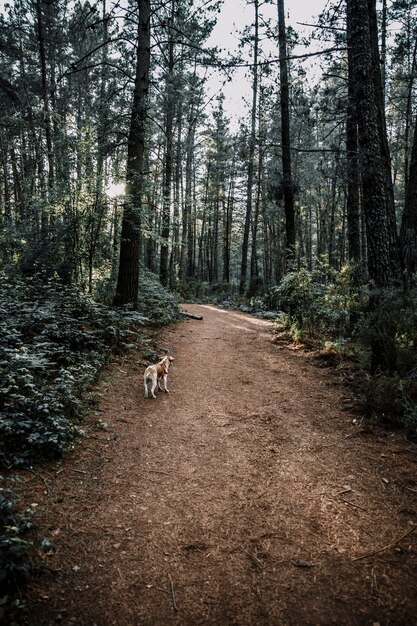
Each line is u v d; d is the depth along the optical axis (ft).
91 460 16.40
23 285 33.50
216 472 16.17
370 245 24.67
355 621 9.50
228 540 12.29
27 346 23.02
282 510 13.73
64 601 9.74
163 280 75.00
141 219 39.04
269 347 37.17
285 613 9.75
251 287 84.53
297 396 24.44
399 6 51.44
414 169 30.99
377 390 20.98
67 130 36.22
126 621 9.41
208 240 163.02
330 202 116.98
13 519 11.30
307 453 17.57
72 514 13.00
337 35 32.73
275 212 108.37
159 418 21.21
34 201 40.01
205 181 135.85
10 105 77.25
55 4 71.10
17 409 17.31
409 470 15.85
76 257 38.68
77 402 19.44
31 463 15.30
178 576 10.85
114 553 11.53
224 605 9.99
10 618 8.99
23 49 82.33
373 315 23.43
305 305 40.04
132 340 34.09
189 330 44.86
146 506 13.84
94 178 35.55
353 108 31.30
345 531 12.64
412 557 11.48
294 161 82.17
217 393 25.39
